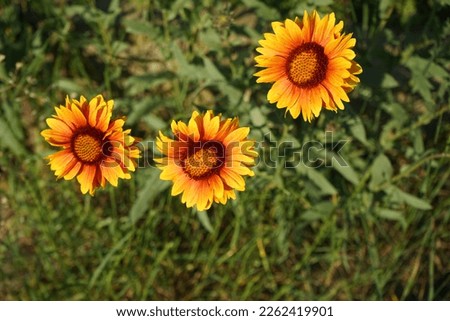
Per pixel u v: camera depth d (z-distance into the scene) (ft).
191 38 2.71
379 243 2.86
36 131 2.96
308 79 2.17
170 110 2.91
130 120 2.72
